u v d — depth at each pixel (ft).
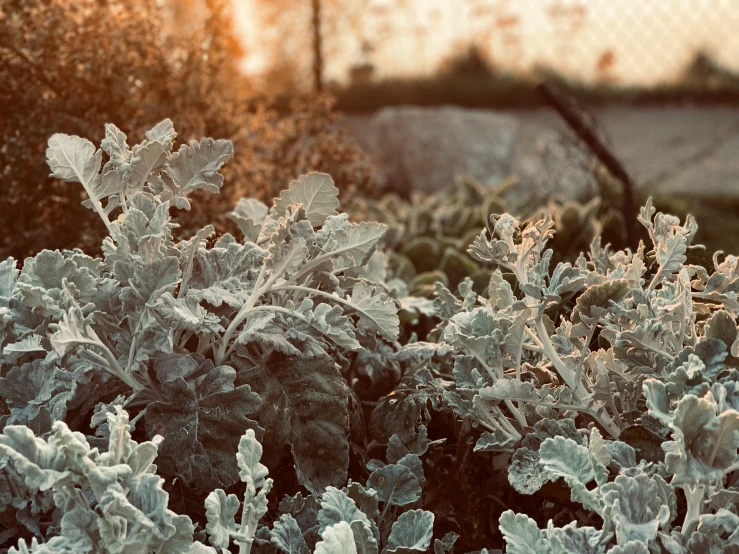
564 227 5.78
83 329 2.75
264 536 2.74
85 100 4.78
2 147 4.67
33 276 2.87
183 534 2.40
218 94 5.80
